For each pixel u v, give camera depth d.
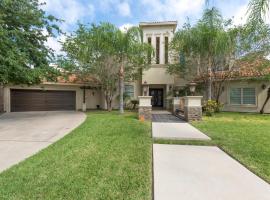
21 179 3.95
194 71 18.89
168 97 21.66
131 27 15.93
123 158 5.15
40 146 6.48
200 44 15.52
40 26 14.46
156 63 22.34
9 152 5.82
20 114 16.95
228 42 14.96
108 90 19.70
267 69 16.50
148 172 4.31
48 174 4.18
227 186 3.72
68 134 8.29
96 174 4.18
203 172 4.36
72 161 4.93
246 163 4.92
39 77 13.80
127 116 14.66
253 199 3.27
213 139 7.39
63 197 3.30
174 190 3.56
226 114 16.62
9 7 12.78
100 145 6.39
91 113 17.56
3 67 11.68
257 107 18.25
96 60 18.19
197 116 12.30
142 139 7.23
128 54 16.64
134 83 22.84
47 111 20.22
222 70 17.98
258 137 7.72
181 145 6.63
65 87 21.73
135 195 3.39
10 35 12.77
